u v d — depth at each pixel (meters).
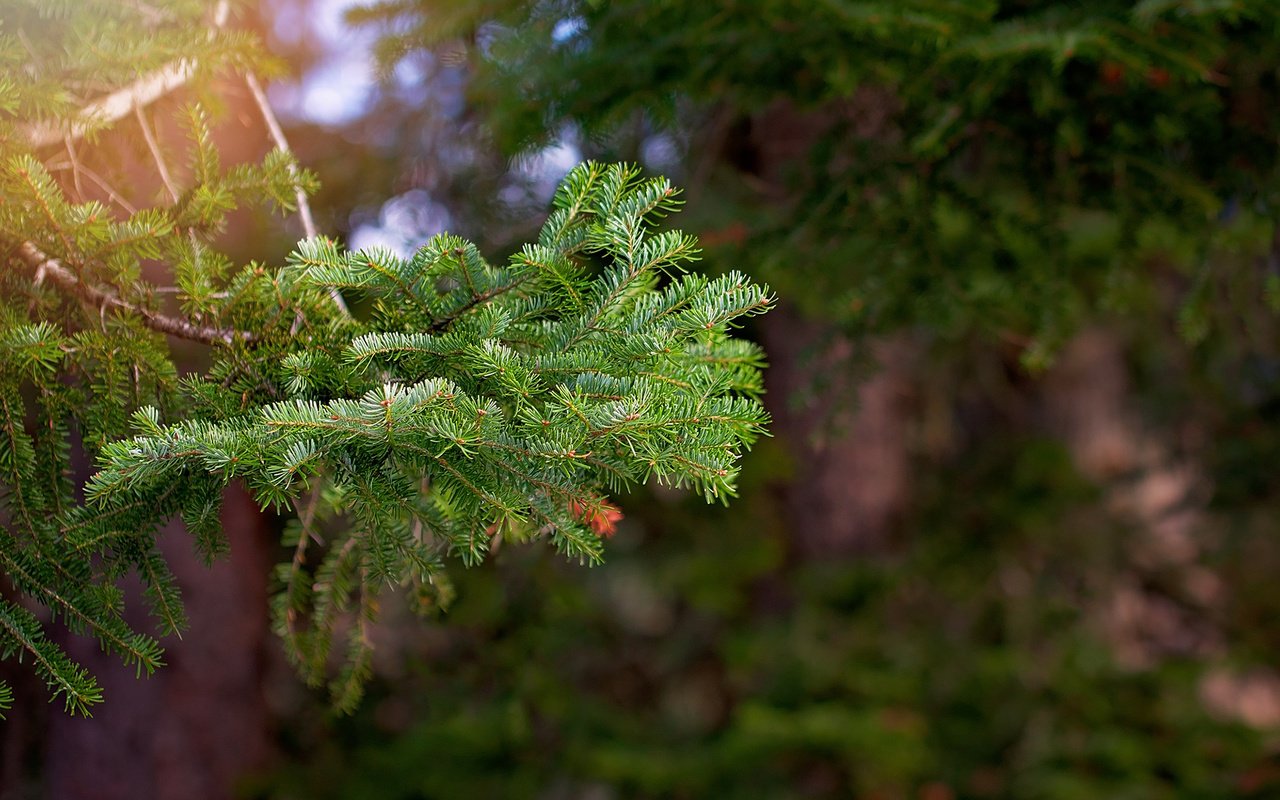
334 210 4.16
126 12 1.88
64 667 1.54
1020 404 7.47
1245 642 5.75
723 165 4.20
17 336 1.51
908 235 2.73
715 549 5.75
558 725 4.68
